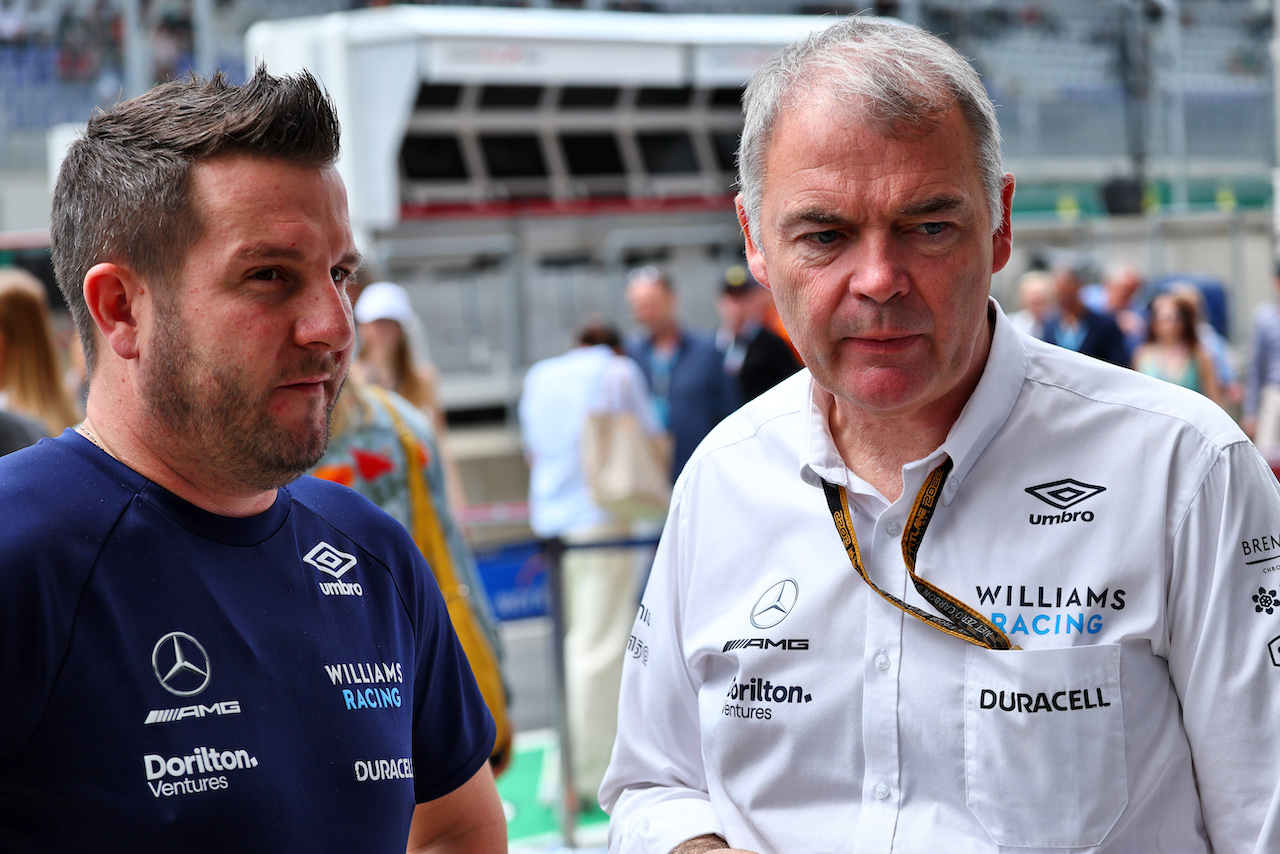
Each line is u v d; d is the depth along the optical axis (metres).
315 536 1.38
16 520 1.18
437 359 9.49
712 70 9.48
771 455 1.61
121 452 1.27
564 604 4.22
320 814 1.25
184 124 1.21
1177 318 8.05
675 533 1.70
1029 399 1.49
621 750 1.73
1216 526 1.39
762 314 6.52
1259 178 14.98
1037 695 1.40
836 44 1.43
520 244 9.95
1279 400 8.70
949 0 14.49
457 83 9.55
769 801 1.53
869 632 1.48
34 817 1.14
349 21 8.13
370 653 1.36
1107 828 1.38
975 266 1.40
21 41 10.95
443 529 2.77
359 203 8.17
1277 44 15.51
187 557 1.24
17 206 10.83
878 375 1.40
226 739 1.20
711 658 1.61
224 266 1.20
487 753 1.58
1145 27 14.63
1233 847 1.38
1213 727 1.38
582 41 8.73
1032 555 1.44
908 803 1.45
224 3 11.78
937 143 1.36
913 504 1.48
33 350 3.38
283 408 1.24
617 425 5.23
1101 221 12.97
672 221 10.84
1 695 1.12
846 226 1.38
